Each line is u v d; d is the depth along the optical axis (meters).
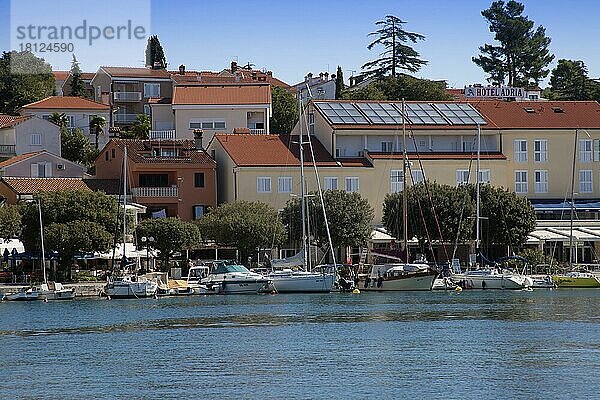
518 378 148.50
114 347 179.00
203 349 175.62
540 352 168.75
